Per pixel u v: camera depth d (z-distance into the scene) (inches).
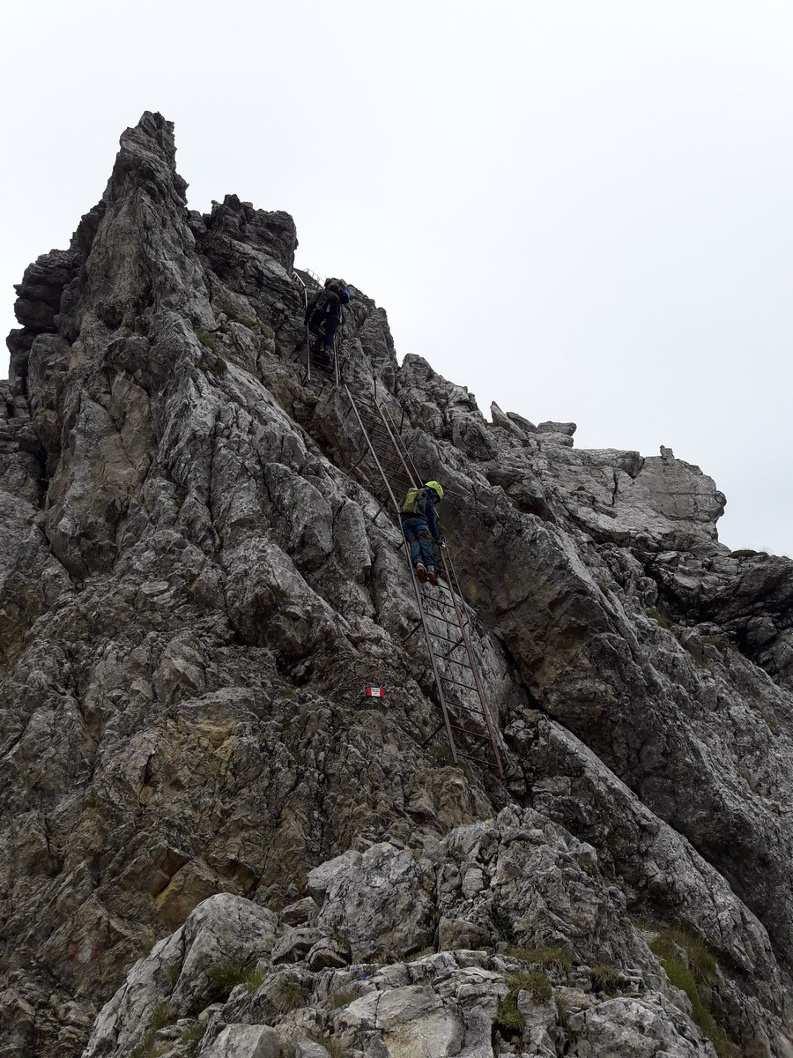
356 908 429.4
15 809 538.3
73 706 582.2
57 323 976.9
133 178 984.3
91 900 488.4
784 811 773.9
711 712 833.5
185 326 830.5
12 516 777.6
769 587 1016.9
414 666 657.6
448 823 545.6
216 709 570.3
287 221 1166.3
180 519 692.7
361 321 1136.8
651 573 1059.9
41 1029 446.3
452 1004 348.2
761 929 641.6
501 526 796.0
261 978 392.8
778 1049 571.2
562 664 740.0
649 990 385.1
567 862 429.7
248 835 518.3
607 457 1248.8
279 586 631.2
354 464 845.2
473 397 1098.7
